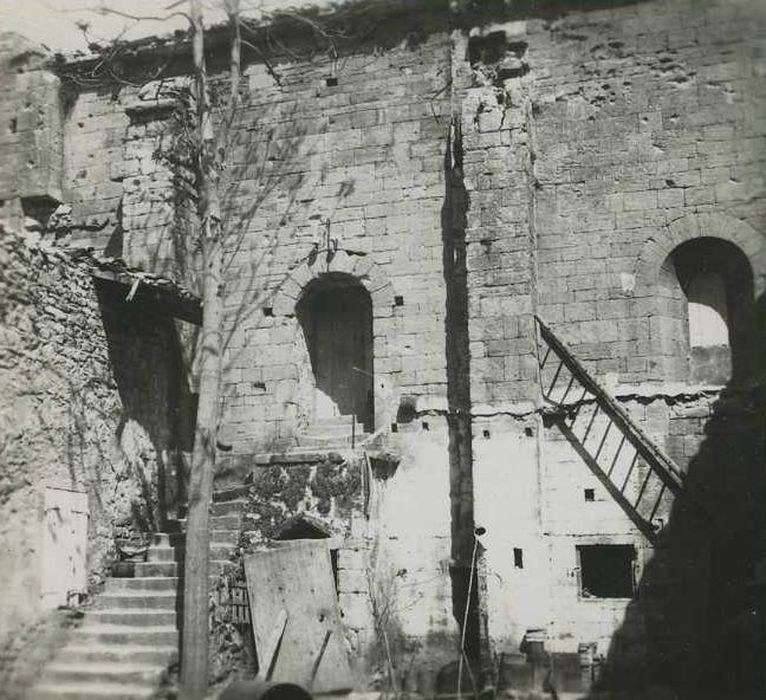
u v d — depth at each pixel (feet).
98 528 52.80
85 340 53.16
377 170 61.98
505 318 55.93
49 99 62.69
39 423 49.06
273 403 61.52
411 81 62.28
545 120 59.72
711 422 54.85
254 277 63.10
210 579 50.62
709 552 52.80
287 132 64.03
